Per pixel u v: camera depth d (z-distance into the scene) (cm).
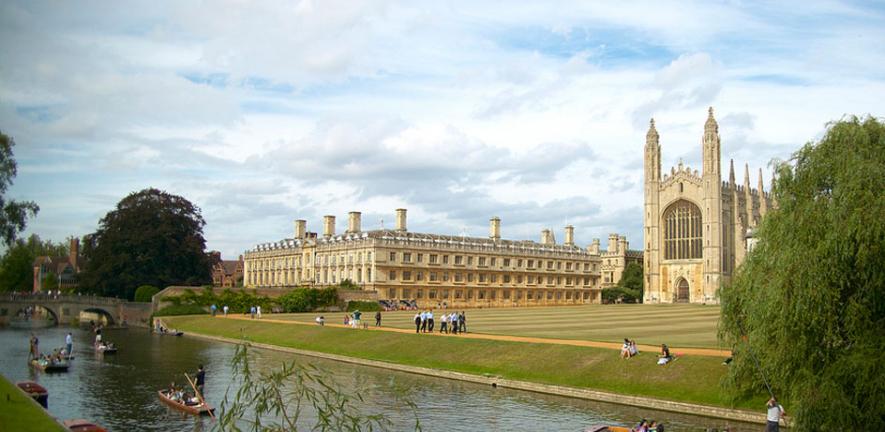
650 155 18412
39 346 8175
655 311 12488
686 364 4656
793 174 3703
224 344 8425
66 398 4884
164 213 13462
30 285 16575
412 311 13500
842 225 3312
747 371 3862
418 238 15925
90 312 13338
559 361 5281
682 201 17862
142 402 4738
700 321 8906
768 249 3734
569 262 18838
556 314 11475
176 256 13375
